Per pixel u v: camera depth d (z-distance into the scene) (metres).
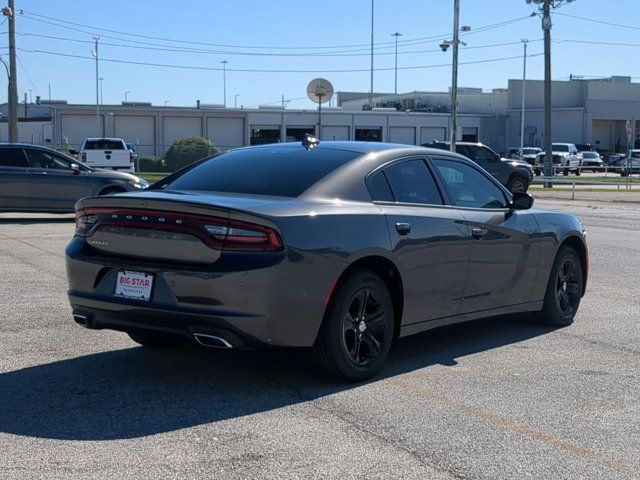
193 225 5.43
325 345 5.75
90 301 5.79
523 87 66.56
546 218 7.77
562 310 8.09
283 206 5.58
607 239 16.08
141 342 6.83
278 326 5.41
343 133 61.72
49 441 4.74
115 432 4.90
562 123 73.88
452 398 5.68
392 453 4.63
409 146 6.89
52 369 6.27
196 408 5.38
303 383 5.96
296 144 6.83
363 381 6.04
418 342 7.38
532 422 5.22
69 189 18.09
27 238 14.73
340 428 5.03
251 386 5.88
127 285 5.64
